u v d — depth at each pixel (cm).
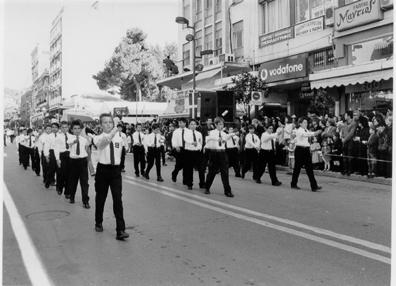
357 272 444
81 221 716
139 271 461
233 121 1675
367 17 1495
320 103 1712
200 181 1062
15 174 1493
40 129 1505
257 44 2195
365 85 1498
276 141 1435
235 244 554
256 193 966
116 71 4338
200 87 2608
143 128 1688
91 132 1230
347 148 1177
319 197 900
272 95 2022
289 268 459
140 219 711
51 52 6812
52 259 509
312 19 1798
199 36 2836
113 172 610
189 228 643
